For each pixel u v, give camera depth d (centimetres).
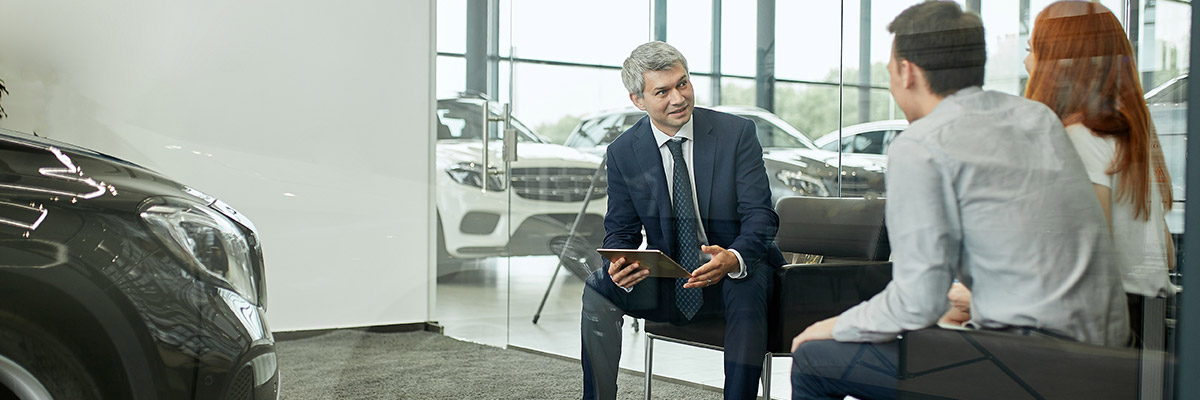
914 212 169
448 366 208
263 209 208
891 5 169
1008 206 163
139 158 202
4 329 128
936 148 167
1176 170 156
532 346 204
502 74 204
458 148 209
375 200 214
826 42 173
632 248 194
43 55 198
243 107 208
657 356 193
